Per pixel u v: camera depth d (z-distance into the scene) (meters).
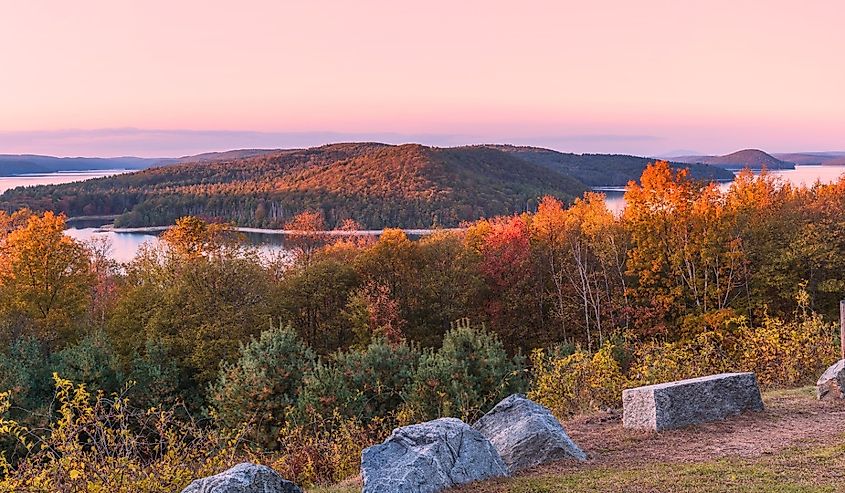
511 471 11.05
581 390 18.83
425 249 52.25
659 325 43.62
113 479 11.42
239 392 26.27
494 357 28.52
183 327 38.03
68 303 42.53
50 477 11.31
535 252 51.47
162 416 14.30
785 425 13.12
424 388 25.58
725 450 11.73
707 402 13.75
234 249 44.31
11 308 39.31
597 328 46.66
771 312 43.78
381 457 9.96
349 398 25.20
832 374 15.11
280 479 9.05
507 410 12.48
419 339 46.47
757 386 14.39
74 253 44.12
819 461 10.59
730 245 43.47
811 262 41.69
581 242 50.38
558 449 11.52
